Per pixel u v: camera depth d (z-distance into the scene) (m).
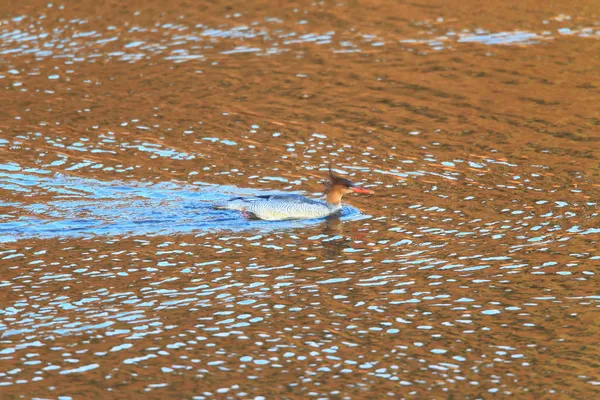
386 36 40.25
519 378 17.03
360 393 16.47
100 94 33.62
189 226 23.95
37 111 31.98
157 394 16.41
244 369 17.25
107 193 25.69
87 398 16.23
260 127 31.00
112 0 43.91
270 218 24.69
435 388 16.66
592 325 18.98
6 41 38.62
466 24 41.75
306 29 40.97
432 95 34.03
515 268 21.58
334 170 27.72
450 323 19.09
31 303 19.72
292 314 19.44
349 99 33.62
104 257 22.03
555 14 42.91
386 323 19.08
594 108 32.75
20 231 23.17
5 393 16.34
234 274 21.34
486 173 27.53
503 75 35.94
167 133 30.38
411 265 21.83
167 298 20.09
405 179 27.16
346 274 21.41
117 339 18.33
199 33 40.19
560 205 25.22
